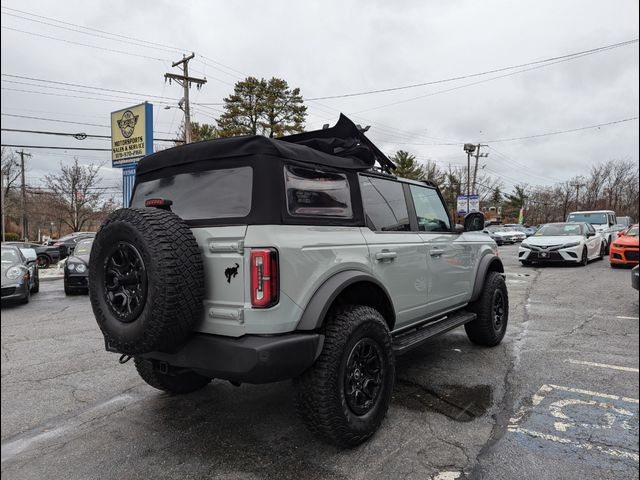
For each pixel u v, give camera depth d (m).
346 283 2.77
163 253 2.34
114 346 2.65
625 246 12.19
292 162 2.77
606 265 13.55
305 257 2.61
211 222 2.68
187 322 2.44
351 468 2.57
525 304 7.78
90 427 3.19
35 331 6.55
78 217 37.53
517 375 4.13
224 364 2.43
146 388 3.99
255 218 2.53
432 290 4.00
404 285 3.56
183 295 2.37
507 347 5.09
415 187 4.23
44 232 50.31
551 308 7.37
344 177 3.20
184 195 2.98
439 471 2.53
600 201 59.91
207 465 2.63
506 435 2.96
